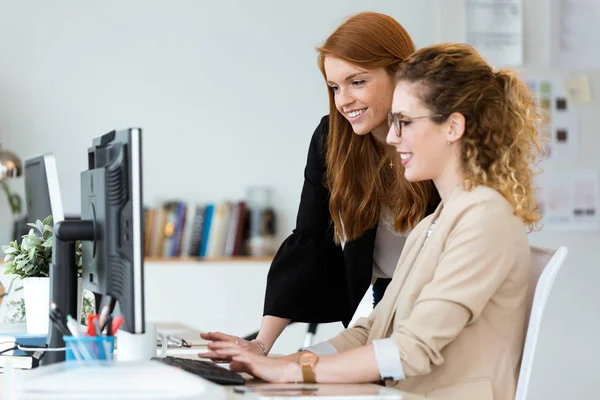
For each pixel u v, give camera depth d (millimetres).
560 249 1903
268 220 5180
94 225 2016
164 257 5074
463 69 1954
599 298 5488
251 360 1929
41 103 5156
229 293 4996
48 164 2670
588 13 5547
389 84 2400
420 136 1961
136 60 5266
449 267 1870
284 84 5395
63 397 1422
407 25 5477
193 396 1439
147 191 5266
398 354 1833
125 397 1427
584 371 5453
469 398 1860
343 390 1705
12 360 2393
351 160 2596
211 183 5324
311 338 4746
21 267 2613
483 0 5465
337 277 2738
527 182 2004
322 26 5422
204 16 5328
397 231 2637
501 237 1868
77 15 5207
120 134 1913
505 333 1899
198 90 5324
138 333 1860
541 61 5523
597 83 5551
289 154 5395
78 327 1892
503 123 1957
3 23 5125
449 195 1990
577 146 5527
